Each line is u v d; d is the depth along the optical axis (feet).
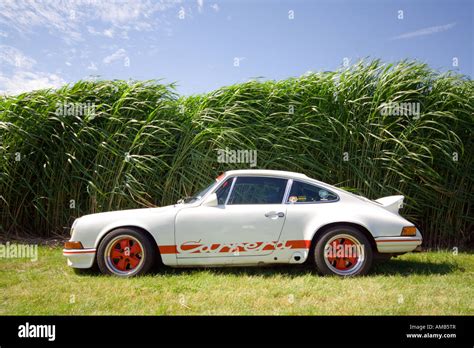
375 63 23.09
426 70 22.65
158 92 23.15
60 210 21.79
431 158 20.66
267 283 13.17
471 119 21.71
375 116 21.94
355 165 21.74
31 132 21.57
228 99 22.91
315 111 22.26
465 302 11.55
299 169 21.86
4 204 21.40
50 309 10.82
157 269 14.99
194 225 13.97
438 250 20.53
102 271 13.88
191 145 21.56
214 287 12.73
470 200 21.80
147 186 21.18
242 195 14.56
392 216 14.43
